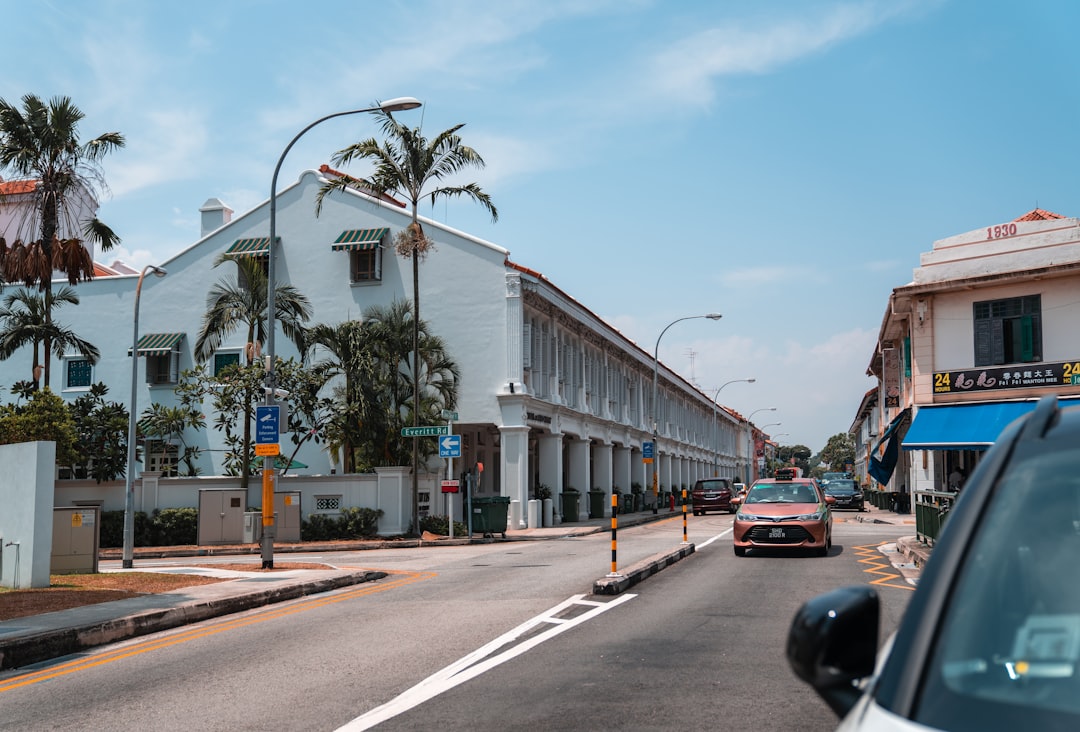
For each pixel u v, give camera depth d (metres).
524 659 8.85
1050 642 2.04
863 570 16.67
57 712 7.37
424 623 11.46
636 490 51.88
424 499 32.12
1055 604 2.10
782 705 6.93
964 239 31.17
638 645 9.45
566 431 40.06
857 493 48.44
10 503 15.53
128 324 39.50
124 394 39.12
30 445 15.23
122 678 8.73
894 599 12.76
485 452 42.12
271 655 9.62
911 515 39.94
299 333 32.78
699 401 75.69
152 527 30.56
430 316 35.59
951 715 1.91
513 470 34.25
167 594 14.14
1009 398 30.08
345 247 35.91
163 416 34.56
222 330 32.66
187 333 38.81
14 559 15.32
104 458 31.98
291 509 29.58
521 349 35.19
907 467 46.84
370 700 7.37
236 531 29.31
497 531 30.19
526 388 35.38
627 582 14.64
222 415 32.72
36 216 31.47
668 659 8.70
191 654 9.95
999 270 30.44
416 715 6.83
